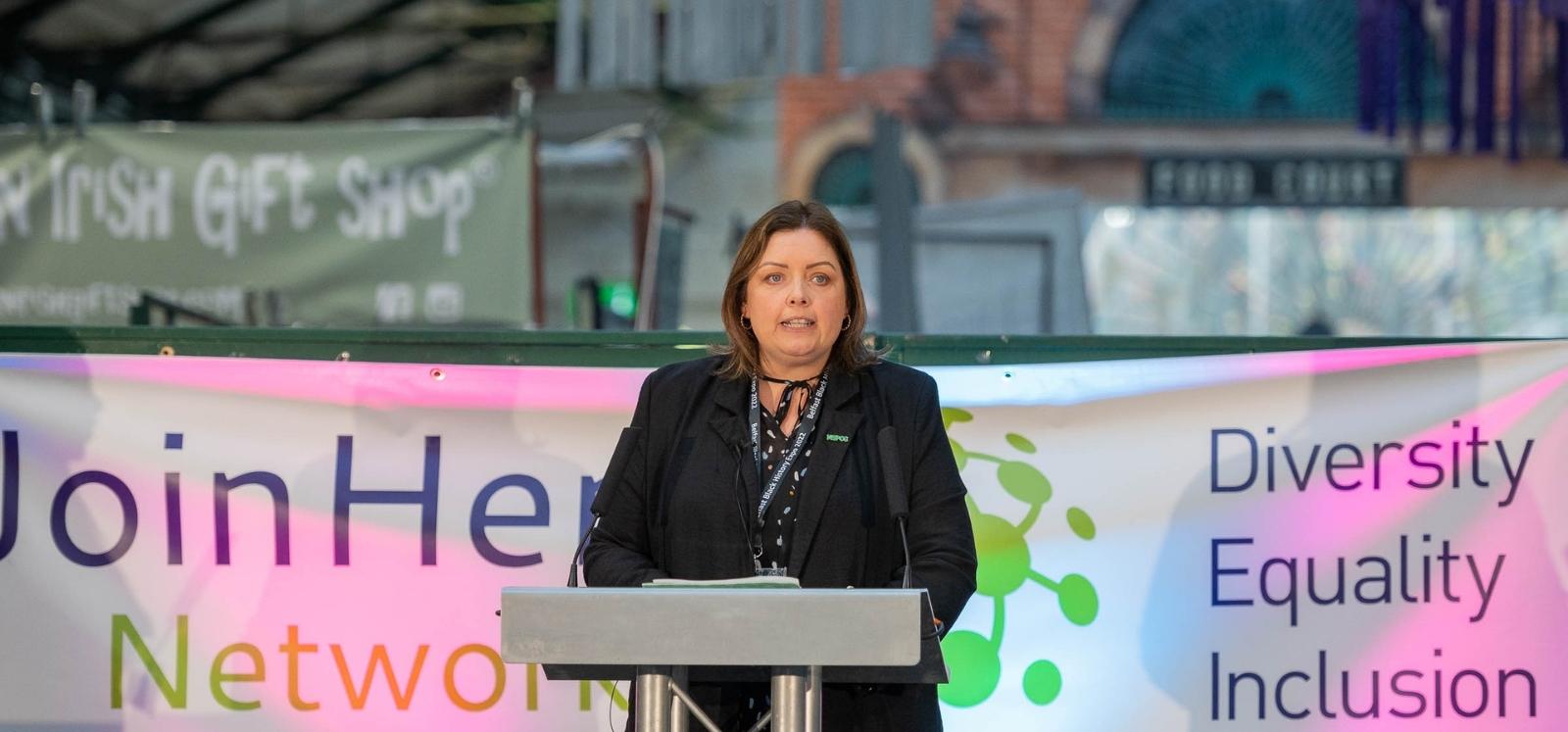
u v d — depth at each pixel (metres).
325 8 46.38
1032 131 44.97
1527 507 9.66
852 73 28.33
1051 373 9.71
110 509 9.55
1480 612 9.64
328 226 17.16
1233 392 9.70
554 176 25.83
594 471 9.66
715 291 44.06
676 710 6.50
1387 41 21.47
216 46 46.69
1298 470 9.67
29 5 44.81
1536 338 9.70
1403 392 9.68
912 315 20.91
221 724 9.55
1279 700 9.62
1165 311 65.81
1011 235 23.36
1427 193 44.16
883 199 21.09
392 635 9.59
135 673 9.52
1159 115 45.09
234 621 9.55
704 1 28.62
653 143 20.38
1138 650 9.65
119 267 17.11
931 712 7.22
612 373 9.66
